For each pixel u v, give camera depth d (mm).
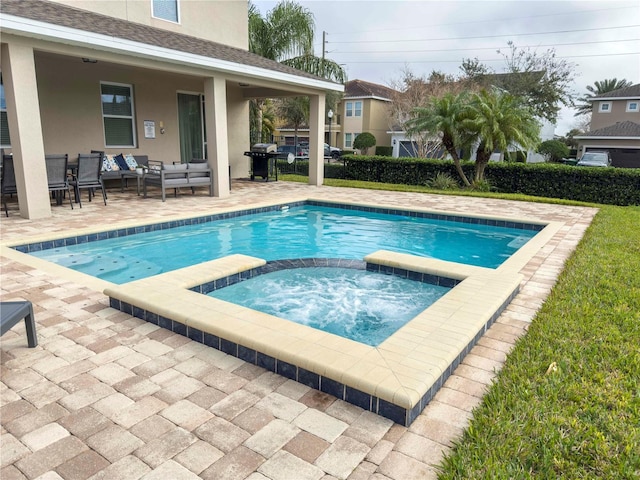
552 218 8672
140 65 8391
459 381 2611
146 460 1913
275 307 4422
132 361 2789
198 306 3348
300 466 1893
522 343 3025
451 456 1917
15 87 6598
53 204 8711
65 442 2020
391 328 4000
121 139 11266
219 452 1973
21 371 2633
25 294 3949
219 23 12570
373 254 5570
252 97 14461
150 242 7039
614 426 2094
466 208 9719
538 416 2168
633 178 11438
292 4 17156
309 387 2545
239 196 10711
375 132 34781
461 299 3664
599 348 2936
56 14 7492
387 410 2244
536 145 13539
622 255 5520
